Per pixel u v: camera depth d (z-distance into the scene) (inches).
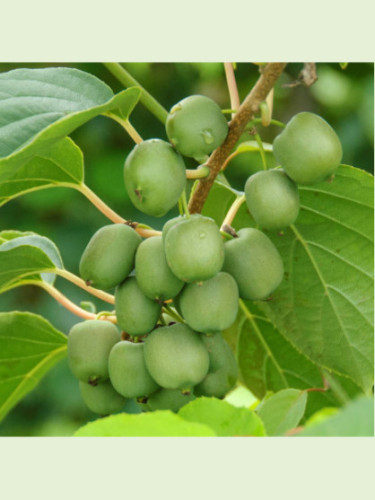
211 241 22.5
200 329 23.1
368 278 25.8
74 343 24.5
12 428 39.8
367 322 26.0
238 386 29.3
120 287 23.8
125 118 23.9
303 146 23.1
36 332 26.7
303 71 24.5
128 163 22.7
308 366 27.6
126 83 26.7
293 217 23.5
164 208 22.7
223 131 23.0
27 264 25.0
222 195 26.1
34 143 21.6
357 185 25.1
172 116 22.8
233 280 23.5
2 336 26.6
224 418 21.5
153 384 23.8
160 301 23.3
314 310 26.3
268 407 23.5
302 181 23.3
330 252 25.9
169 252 22.6
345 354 26.2
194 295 23.1
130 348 23.8
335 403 26.9
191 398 24.0
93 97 23.3
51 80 23.2
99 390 24.6
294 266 26.2
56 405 40.1
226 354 24.0
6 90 22.8
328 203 25.5
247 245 23.7
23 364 27.2
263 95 23.1
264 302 26.5
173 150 22.8
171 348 23.2
